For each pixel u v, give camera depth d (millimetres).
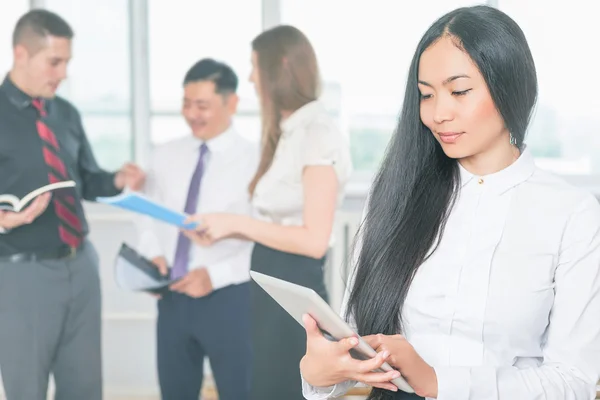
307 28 3641
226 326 2600
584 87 3592
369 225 1280
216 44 3654
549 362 1173
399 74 3654
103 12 3635
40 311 2660
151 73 3672
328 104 3666
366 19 3633
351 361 1083
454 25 1136
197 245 2645
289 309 1161
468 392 1131
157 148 2881
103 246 3500
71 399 2762
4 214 2578
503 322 1182
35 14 2725
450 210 1233
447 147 1168
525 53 1138
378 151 3691
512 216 1200
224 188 2770
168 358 2674
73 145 2848
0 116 2697
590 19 3566
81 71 3648
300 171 2324
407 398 1253
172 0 3637
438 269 1222
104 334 3516
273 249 2342
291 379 2414
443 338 1218
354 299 1287
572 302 1158
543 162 3646
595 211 1178
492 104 1127
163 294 2662
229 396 2617
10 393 2670
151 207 2361
